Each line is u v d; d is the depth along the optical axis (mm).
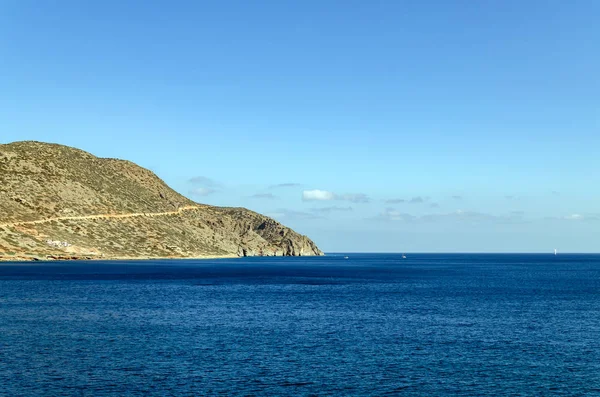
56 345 40656
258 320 54875
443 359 38094
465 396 30062
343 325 52312
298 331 48562
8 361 35594
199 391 30016
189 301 71188
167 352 38969
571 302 75625
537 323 54875
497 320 56781
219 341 43281
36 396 28703
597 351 41281
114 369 34094
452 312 63000
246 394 29656
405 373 34344
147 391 29844
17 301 66438
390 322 54562
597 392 31016
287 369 34812
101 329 47844
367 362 36938
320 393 30109
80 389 30016
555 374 34531
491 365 36625
